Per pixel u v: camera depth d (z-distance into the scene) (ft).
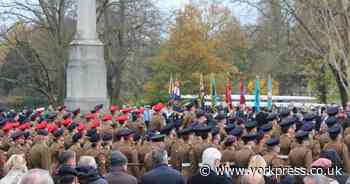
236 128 57.62
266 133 56.54
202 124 61.31
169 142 58.54
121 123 75.97
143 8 169.37
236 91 228.43
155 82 197.98
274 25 160.35
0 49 193.98
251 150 49.49
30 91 207.00
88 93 108.37
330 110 71.51
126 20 168.66
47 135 58.75
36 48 175.63
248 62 261.44
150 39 173.99
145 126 83.56
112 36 170.71
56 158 58.18
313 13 140.15
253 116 95.81
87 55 108.68
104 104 108.58
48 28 158.81
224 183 36.50
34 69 169.99
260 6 166.09
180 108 104.53
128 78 195.52
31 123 78.69
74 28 163.94
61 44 157.48
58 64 157.28
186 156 54.65
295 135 52.70
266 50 197.47
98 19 160.35
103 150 55.16
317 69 175.63
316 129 74.95
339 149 52.39
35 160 55.67
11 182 36.06
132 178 36.52
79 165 35.94
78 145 57.52
